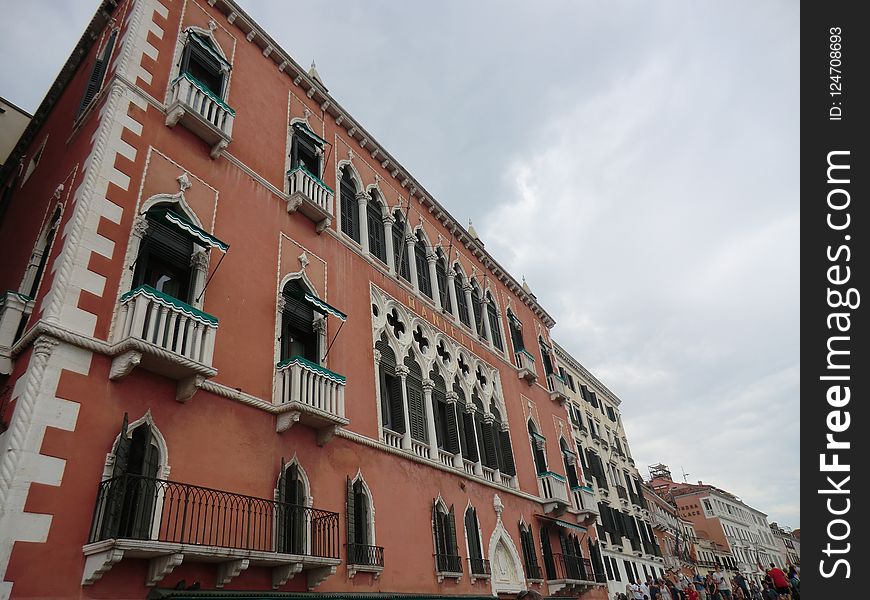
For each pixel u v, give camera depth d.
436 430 18.14
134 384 9.39
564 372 39.28
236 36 15.91
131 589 8.11
